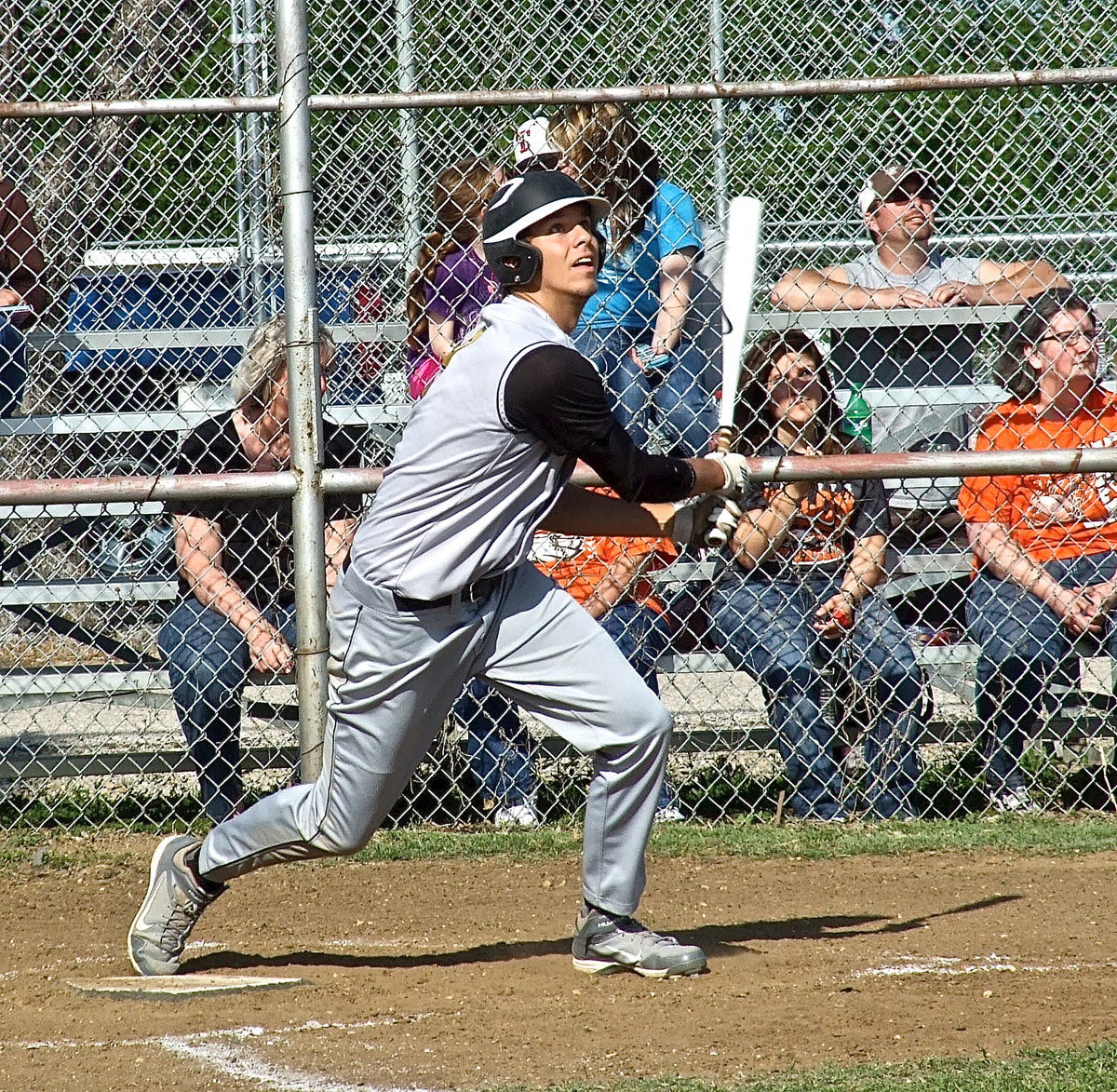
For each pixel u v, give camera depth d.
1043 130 22.30
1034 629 19.89
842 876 17.36
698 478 12.59
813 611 20.08
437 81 21.78
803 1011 12.09
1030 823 19.72
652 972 13.14
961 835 19.00
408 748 12.60
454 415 11.76
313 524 17.70
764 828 19.77
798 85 17.95
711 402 19.75
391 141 22.05
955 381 22.47
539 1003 12.57
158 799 21.41
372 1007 12.55
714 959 13.93
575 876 17.56
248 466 19.58
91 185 22.50
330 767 12.80
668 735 12.77
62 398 21.98
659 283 19.59
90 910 16.47
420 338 20.23
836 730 20.16
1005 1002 12.23
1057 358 19.75
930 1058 10.77
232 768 19.58
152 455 21.12
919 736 20.36
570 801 20.86
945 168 21.95
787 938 14.77
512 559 12.22
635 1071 10.71
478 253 19.42
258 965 14.12
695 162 21.77
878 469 17.86
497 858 18.36
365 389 21.16
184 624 19.25
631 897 13.29
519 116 21.45
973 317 21.03
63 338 20.88
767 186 22.23
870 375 21.08
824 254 23.89
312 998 12.91
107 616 22.42
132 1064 11.16
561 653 12.52
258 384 19.20
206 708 19.30
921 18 21.38
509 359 11.66
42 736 23.19
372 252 21.98
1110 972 13.19
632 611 19.75
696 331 20.14
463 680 12.59
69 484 17.38
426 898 16.73
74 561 22.31
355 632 12.24
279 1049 11.45
